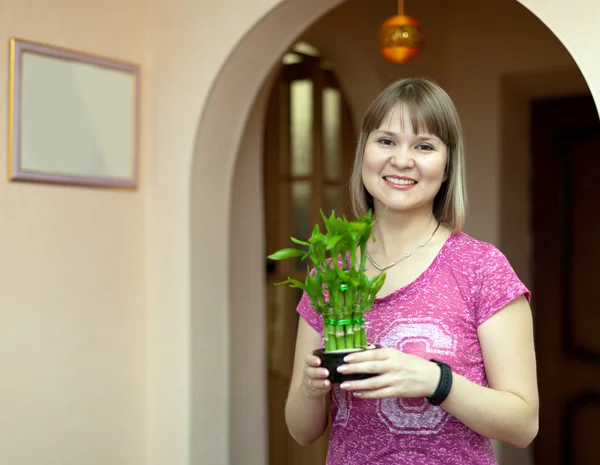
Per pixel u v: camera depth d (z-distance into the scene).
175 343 2.80
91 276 2.68
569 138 4.40
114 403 2.76
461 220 1.50
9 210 2.43
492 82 3.88
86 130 2.63
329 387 1.35
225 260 2.90
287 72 3.84
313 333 1.60
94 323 2.69
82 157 2.62
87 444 2.67
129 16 2.79
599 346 4.32
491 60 3.88
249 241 3.10
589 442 4.34
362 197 1.62
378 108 1.49
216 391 2.88
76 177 2.60
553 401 4.45
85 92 2.63
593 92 1.90
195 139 2.73
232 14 2.62
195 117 2.72
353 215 1.64
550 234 4.45
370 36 3.60
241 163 3.03
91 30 2.66
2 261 2.42
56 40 2.54
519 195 4.27
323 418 1.58
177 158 2.77
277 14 2.55
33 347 2.51
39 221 2.51
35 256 2.50
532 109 4.47
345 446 1.48
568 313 4.42
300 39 3.34
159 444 2.85
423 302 1.43
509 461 4.08
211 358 2.86
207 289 2.83
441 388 1.31
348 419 1.47
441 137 1.46
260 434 3.17
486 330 1.40
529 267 4.47
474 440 1.42
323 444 3.89
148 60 2.85
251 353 3.12
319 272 1.36
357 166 1.62
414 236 1.51
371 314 1.47
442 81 3.94
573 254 4.41
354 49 3.50
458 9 3.95
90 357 2.68
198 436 2.80
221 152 2.84
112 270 2.74
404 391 1.30
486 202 3.93
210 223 2.84
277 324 3.82
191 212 2.76
